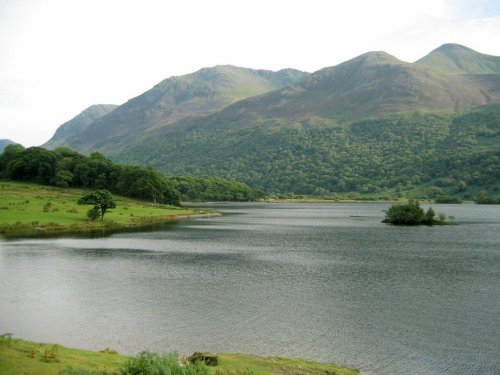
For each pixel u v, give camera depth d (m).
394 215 156.00
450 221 157.38
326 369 28.02
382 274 60.88
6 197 160.88
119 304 44.56
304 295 48.72
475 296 48.69
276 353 32.44
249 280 56.53
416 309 43.62
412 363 30.91
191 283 54.44
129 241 96.50
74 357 24.45
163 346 33.34
